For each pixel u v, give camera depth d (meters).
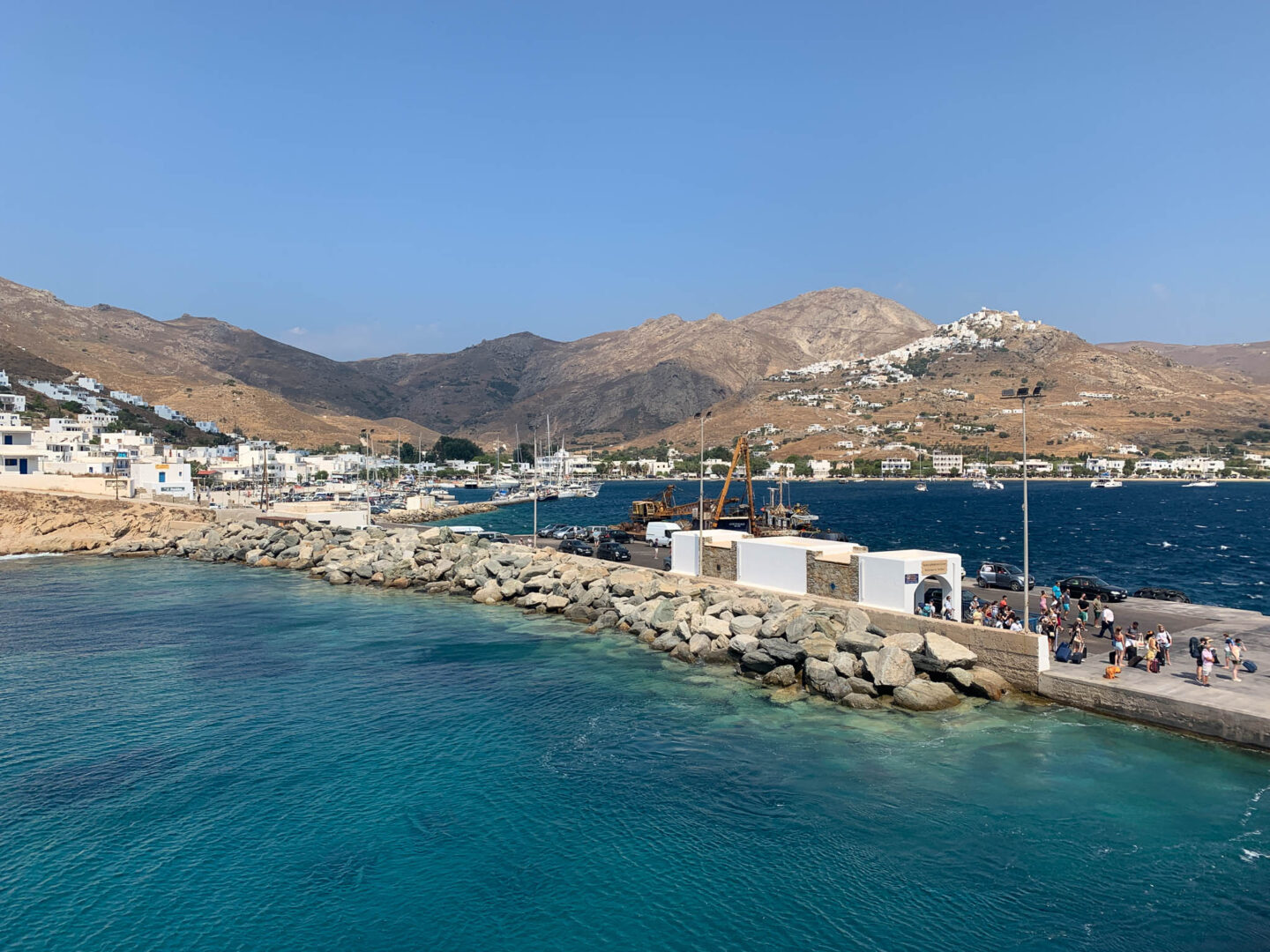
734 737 32.34
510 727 34.09
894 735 31.92
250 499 149.25
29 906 21.25
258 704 37.56
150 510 105.31
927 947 19.25
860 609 42.94
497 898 21.47
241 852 23.94
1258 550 114.75
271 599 65.88
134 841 24.64
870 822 25.06
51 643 49.88
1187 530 148.12
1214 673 33.94
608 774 29.12
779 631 41.88
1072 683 33.97
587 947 19.39
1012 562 100.75
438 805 26.94
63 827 25.55
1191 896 20.89
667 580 55.31
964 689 36.16
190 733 33.78
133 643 50.00
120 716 36.06
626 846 24.05
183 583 74.75
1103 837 23.77
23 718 35.84
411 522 150.75
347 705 37.31
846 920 20.28
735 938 19.67
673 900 21.27
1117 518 176.12
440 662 44.66
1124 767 28.22
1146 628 40.56
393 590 70.06
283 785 28.53
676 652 44.94
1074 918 20.14
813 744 31.36
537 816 26.02
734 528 114.00
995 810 25.48
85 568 85.38
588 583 58.94
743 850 23.67
